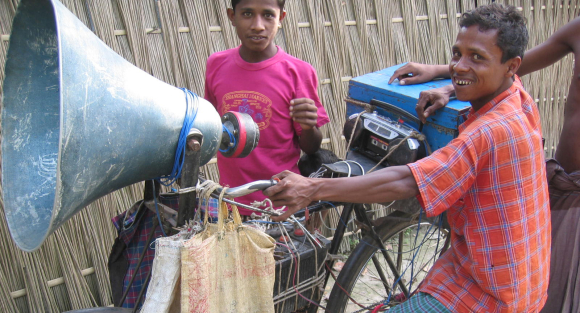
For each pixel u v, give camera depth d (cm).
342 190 136
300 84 204
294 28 295
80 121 99
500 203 142
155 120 120
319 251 164
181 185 131
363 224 208
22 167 121
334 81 315
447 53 361
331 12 309
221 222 130
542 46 214
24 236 113
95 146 105
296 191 134
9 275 229
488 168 140
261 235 135
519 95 149
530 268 150
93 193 114
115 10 246
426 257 308
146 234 161
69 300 246
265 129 203
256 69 201
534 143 144
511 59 140
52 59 123
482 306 151
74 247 244
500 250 145
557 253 206
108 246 252
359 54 323
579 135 204
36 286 235
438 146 181
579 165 208
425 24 350
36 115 124
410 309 162
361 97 212
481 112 150
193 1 265
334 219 324
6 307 227
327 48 310
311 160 216
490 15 137
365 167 193
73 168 100
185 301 123
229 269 134
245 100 202
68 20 102
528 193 144
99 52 110
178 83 264
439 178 135
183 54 264
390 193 137
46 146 123
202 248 123
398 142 182
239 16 189
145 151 121
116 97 110
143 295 160
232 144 146
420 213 197
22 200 118
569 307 205
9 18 218
